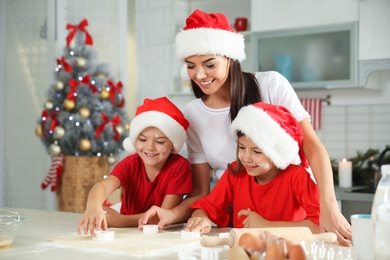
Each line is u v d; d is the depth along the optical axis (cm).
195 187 218
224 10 441
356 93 396
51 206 437
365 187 364
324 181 175
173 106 207
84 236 170
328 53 375
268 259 114
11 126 458
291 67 388
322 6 376
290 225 173
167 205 202
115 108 368
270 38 394
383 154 371
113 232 164
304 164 196
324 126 405
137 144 203
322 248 133
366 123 393
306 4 381
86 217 176
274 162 178
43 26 438
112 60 436
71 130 353
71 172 363
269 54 395
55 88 362
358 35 365
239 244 125
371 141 391
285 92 204
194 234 166
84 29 396
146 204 210
